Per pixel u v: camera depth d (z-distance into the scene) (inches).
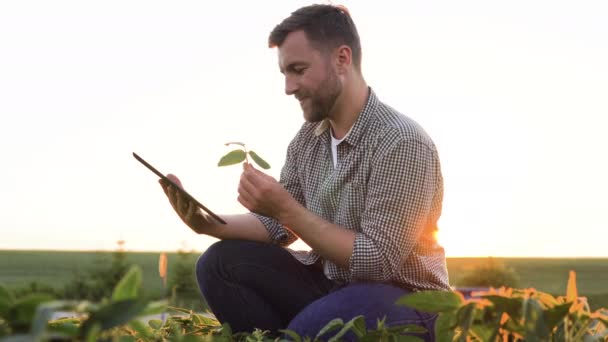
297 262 112.7
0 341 39.8
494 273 475.5
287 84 102.1
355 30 103.7
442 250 104.3
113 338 44.7
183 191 101.7
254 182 95.0
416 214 96.7
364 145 100.3
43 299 44.4
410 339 69.0
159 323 95.1
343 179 101.7
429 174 98.2
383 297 91.7
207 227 111.3
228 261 110.0
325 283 112.3
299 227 95.3
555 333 59.8
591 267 1169.4
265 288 110.4
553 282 846.5
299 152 113.3
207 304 113.4
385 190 96.7
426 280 100.3
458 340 56.4
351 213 101.6
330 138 106.7
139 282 44.4
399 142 97.1
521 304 57.1
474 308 55.8
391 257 95.1
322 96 100.7
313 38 99.9
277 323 111.2
